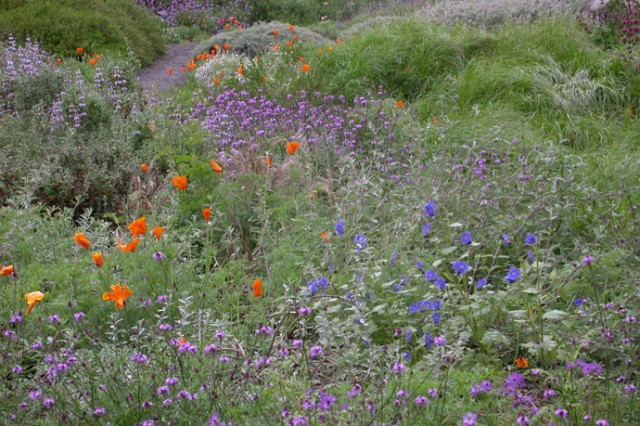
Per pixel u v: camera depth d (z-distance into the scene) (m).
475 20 13.34
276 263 4.29
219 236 5.10
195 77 12.13
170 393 2.86
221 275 4.18
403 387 2.96
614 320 3.52
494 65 9.62
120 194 6.32
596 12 11.94
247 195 5.24
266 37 15.23
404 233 4.33
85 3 16.16
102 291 3.93
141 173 6.43
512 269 3.61
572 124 8.00
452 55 10.45
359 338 3.43
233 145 6.25
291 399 2.80
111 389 2.95
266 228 4.76
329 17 24.28
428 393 2.75
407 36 10.98
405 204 4.79
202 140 6.21
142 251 4.27
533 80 9.16
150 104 8.91
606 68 9.35
